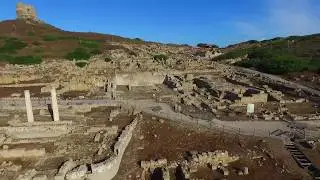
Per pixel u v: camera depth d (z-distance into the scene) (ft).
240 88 185.88
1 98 163.43
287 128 132.16
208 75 238.07
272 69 260.42
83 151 102.99
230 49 433.48
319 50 324.19
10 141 110.11
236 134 125.49
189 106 160.25
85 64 242.78
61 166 91.04
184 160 106.83
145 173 100.12
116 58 268.62
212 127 131.44
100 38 372.38
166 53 340.39
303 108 158.92
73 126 121.60
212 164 105.60
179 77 224.53
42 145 108.27
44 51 272.72
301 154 111.34
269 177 98.63
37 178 85.25
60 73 213.46
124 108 150.30
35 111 140.77
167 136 124.88
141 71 227.61
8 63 234.38
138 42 396.57
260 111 151.12
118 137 112.47
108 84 193.67
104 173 91.25
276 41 419.95
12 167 91.76
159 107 157.07
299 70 252.83
